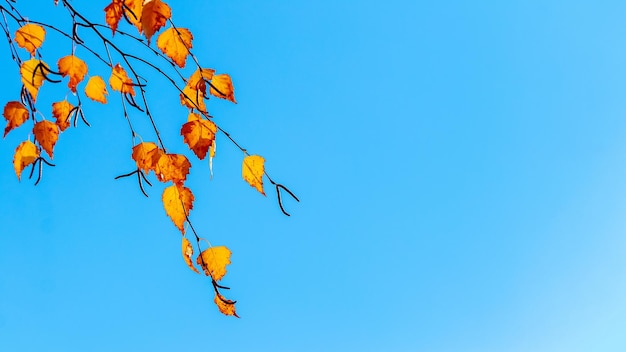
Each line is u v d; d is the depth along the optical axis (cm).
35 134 125
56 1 124
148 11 118
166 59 124
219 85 125
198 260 127
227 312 127
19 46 126
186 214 126
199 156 125
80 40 126
